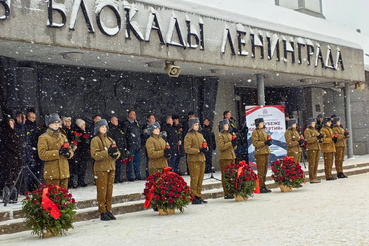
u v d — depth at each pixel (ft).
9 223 25.57
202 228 22.62
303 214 25.00
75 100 41.91
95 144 27.91
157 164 31.12
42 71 39.81
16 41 29.96
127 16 35.68
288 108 68.13
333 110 77.25
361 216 23.21
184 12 40.09
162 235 21.42
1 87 35.81
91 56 37.22
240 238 19.38
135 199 33.65
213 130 52.75
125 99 45.70
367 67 71.15
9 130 31.83
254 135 38.45
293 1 73.20
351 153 68.74
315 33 55.72
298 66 52.24
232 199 35.04
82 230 24.75
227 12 44.42
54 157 26.25
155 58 38.24
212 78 52.90
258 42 47.19
